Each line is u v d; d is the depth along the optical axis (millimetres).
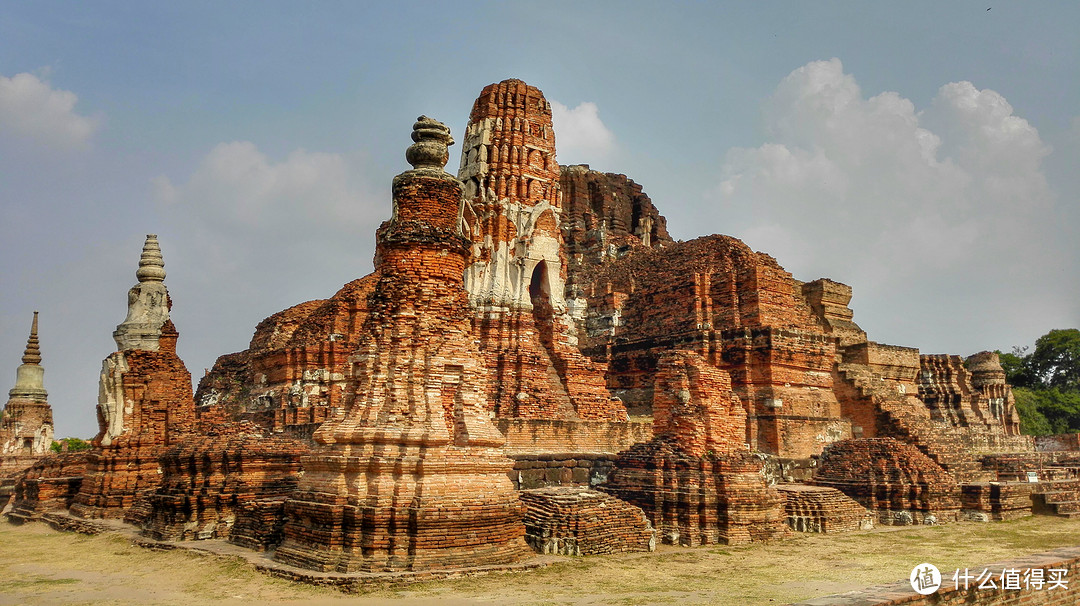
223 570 23812
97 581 23766
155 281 40875
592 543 27062
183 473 30906
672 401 34125
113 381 38312
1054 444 65250
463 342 25734
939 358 65000
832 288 57000
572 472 37625
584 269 65000
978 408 65438
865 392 49969
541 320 46156
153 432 38094
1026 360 101938
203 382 58750
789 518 35844
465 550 23328
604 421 42281
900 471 40938
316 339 47219
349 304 47625
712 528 31547
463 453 24172
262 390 49406
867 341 55062
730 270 51844
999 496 41750
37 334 61188
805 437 47625
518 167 47000
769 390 47406
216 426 32500
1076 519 42750
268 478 30969
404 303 25219
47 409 60406
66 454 43375
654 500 32250
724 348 49656
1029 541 34344
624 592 21875
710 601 20781
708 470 32312
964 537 35250
